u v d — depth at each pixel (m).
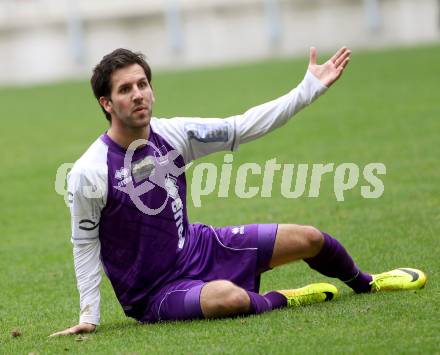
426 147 41.53
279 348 17.72
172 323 19.91
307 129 49.19
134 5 98.31
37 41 98.69
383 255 25.72
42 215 36.62
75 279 26.66
